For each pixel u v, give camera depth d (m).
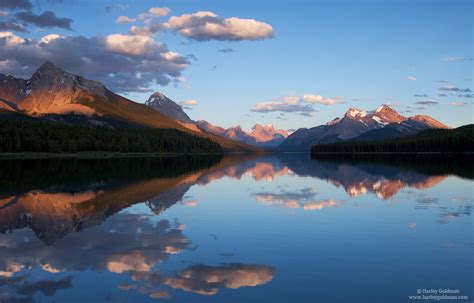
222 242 25.00
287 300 15.97
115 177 71.75
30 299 15.92
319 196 47.75
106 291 16.75
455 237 26.45
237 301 15.84
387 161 149.00
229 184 62.88
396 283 17.95
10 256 21.70
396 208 38.47
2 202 41.12
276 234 27.39
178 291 16.84
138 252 22.58
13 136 174.75
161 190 52.56
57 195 46.66
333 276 18.77
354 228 29.34
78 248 23.44
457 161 143.50
